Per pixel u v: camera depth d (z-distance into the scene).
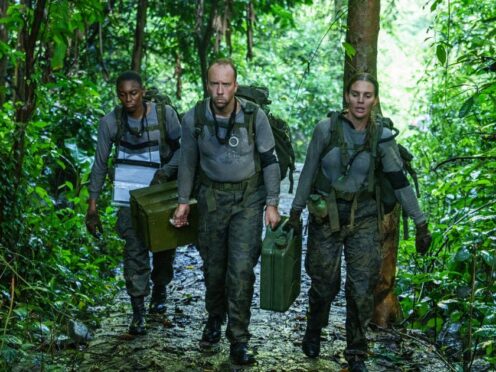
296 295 5.05
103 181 5.59
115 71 13.80
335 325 5.86
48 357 4.89
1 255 5.19
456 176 6.32
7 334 4.79
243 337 5.02
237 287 4.95
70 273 6.19
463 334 5.30
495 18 6.41
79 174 8.59
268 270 4.76
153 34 13.77
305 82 23.17
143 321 5.61
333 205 4.64
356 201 4.63
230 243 5.00
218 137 4.82
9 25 7.25
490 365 4.93
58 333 5.25
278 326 5.87
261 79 21.64
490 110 6.95
